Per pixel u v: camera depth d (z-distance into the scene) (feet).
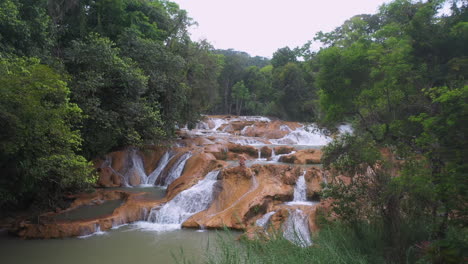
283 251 20.34
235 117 157.89
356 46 25.68
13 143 30.17
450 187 14.49
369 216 24.30
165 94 74.33
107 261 29.91
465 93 13.96
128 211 41.98
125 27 74.90
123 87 60.08
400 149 22.41
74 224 36.83
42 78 34.04
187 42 94.12
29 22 48.49
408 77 22.30
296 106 172.76
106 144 60.23
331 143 28.02
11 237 36.11
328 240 22.58
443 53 20.56
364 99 25.17
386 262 19.56
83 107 52.37
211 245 32.91
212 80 100.07
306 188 45.16
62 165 34.68
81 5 68.03
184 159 62.59
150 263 29.32
